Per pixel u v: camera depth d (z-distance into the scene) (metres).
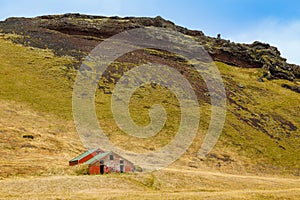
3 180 55.66
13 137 84.94
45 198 43.06
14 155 76.00
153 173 70.12
